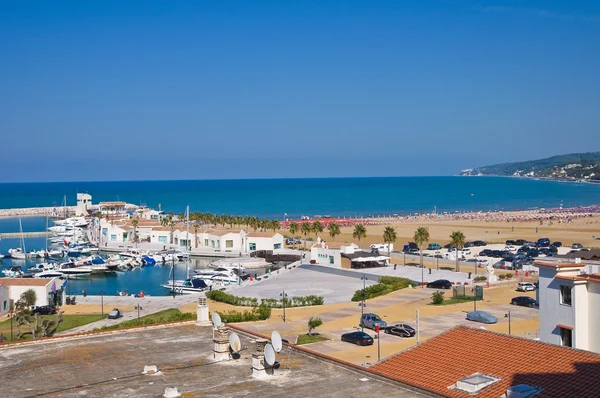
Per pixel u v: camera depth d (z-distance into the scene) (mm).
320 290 123375
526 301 98750
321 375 31703
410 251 186625
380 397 28531
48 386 30656
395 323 87625
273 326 89188
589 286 46625
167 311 102125
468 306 99812
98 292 135250
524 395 33750
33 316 93875
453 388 36562
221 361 34562
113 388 30203
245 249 198125
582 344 46594
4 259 193125
